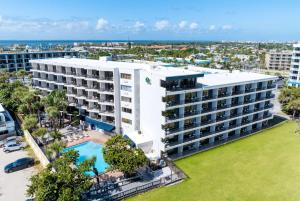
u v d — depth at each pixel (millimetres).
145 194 42844
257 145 62938
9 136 65062
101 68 65562
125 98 64062
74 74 74625
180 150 57844
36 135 58312
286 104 89062
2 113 66688
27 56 161250
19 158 53875
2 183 44844
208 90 59188
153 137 57688
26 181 45594
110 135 67875
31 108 73250
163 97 51562
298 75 133250
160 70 59562
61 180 35906
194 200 41094
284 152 58906
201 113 57781
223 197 41938
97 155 57500
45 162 49125
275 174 49250
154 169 51000
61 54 176000
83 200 40406
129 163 44250
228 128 64938
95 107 71188
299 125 77188
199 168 51656
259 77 70750
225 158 56000
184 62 187500
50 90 83625
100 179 47000
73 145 61781
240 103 65375
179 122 55531
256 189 44250
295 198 41656
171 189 44344
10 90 89062
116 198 41406
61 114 72188
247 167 52031
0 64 152625
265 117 73938
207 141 63500
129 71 61156
